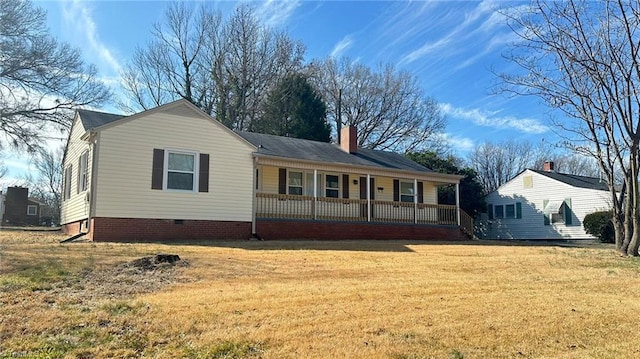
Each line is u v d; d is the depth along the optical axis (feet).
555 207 94.07
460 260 40.32
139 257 33.99
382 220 68.54
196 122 53.78
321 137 110.93
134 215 49.42
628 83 45.50
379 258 40.37
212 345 16.78
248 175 56.80
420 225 71.31
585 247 65.26
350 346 17.10
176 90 115.65
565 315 22.15
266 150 62.59
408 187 78.43
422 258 41.27
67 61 89.40
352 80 133.08
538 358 16.89
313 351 16.55
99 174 48.24
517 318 21.31
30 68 85.87
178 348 16.55
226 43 117.39
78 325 18.45
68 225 63.16
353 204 67.46
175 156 52.34
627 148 48.73
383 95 132.87
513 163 173.06
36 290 23.44
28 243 44.11
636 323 21.42
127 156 49.67
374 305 22.66
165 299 22.65
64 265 29.68
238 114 115.96
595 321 21.42
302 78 114.52
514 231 102.37
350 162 67.72
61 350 16.02
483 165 174.60
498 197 107.04
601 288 29.53
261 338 17.58
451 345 17.71
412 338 18.22
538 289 28.37
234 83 116.88
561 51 47.91
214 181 54.19
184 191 52.37
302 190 67.72
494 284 29.43
